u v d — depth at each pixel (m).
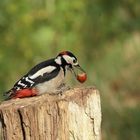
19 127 8.55
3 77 15.26
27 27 15.53
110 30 17.05
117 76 17.34
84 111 8.71
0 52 15.29
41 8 15.75
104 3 16.64
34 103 8.66
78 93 8.78
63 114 8.57
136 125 15.45
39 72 10.09
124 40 17.52
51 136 8.55
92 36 16.70
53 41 15.92
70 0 15.83
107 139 15.25
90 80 15.88
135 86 17.44
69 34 15.96
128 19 17.25
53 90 9.93
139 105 16.34
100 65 16.88
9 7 15.41
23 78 9.98
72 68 10.63
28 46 15.53
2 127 8.63
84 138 8.72
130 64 17.83
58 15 15.82
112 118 15.49
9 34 15.48
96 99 8.79
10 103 8.84
